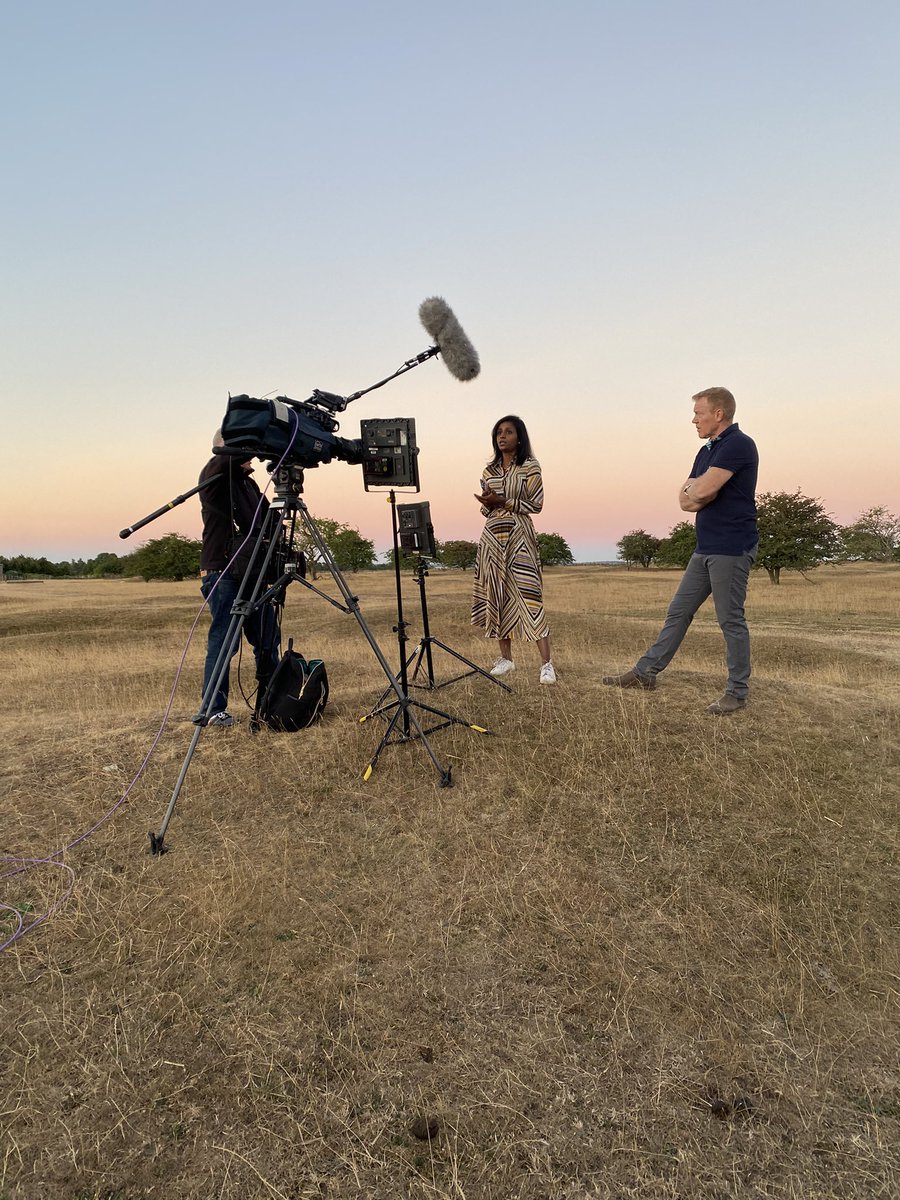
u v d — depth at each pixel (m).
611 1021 2.26
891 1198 1.67
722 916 2.84
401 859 3.18
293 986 2.38
